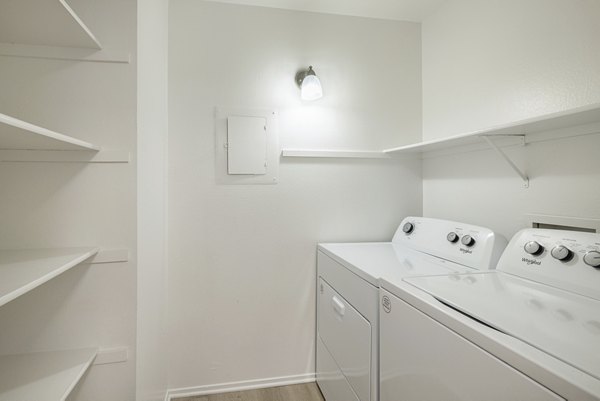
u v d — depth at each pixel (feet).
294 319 6.45
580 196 3.84
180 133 5.92
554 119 3.50
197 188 6.01
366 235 6.80
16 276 2.52
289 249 6.42
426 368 2.92
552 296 3.03
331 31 6.57
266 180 6.30
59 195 3.73
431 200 6.75
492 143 4.50
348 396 4.68
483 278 3.71
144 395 4.22
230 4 6.11
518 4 4.66
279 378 6.37
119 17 3.82
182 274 5.97
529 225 4.50
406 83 6.95
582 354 1.96
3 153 3.60
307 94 6.07
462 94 5.82
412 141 6.98
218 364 6.12
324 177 6.59
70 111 3.74
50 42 3.58
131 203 3.85
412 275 3.91
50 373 3.18
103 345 3.79
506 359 2.10
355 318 4.46
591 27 3.70
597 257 3.04
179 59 5.90
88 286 3.77
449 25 6.15
